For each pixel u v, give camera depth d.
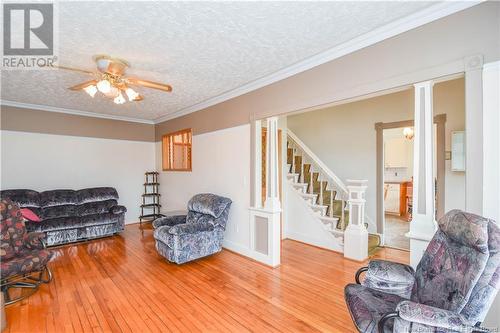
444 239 1.70
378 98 4.66
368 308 1.60
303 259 3.74
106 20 2.06
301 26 2.21
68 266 3.49
